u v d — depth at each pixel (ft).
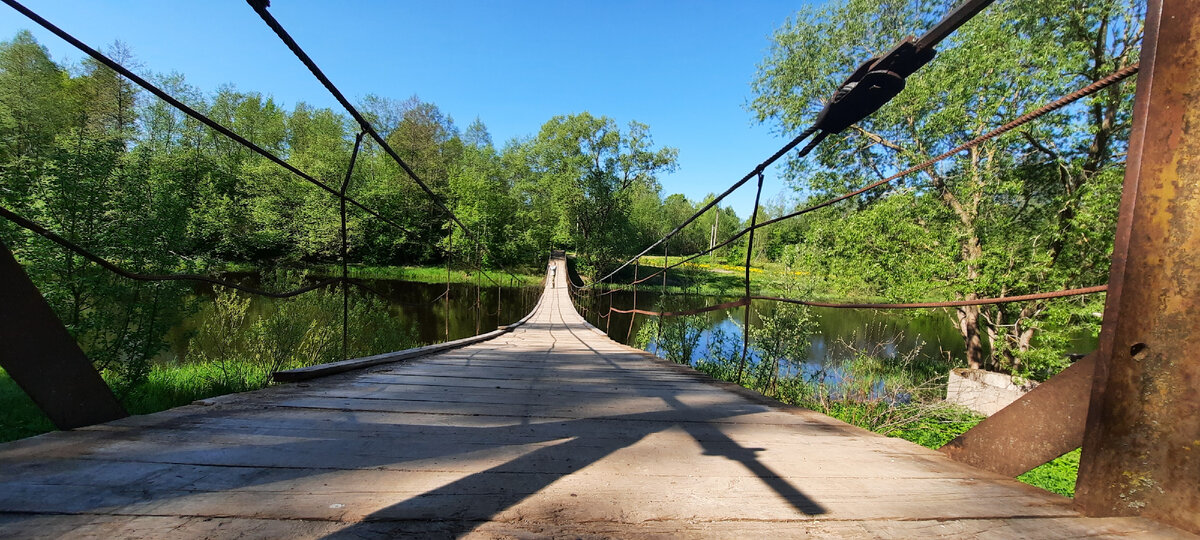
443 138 126.41
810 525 2.72
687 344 21.50
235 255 78.89
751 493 3.25
